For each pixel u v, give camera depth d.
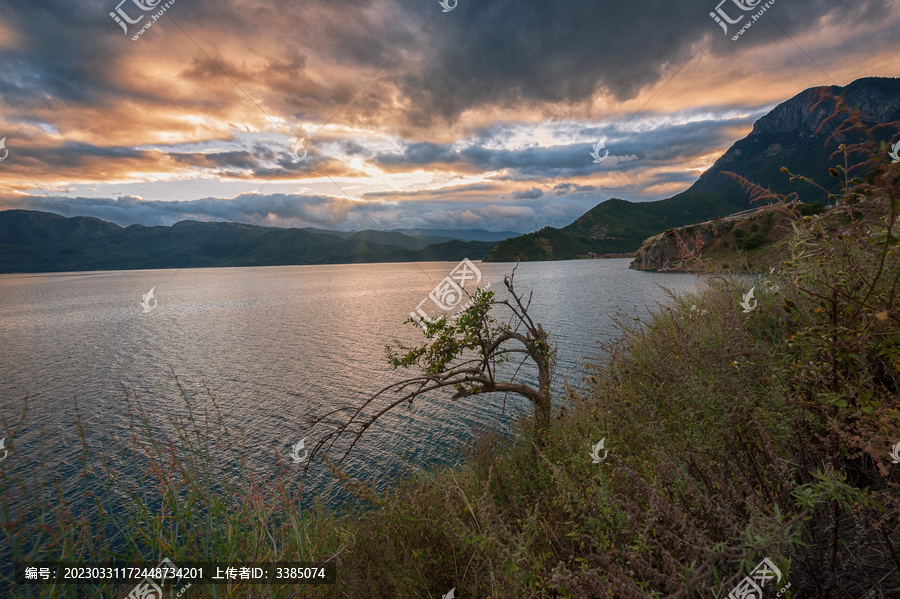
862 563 2.02
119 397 38.03
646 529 2.28
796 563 2.13
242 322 85.06
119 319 98.44
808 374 2.66
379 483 18.73
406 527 4.20
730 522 2.10
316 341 61.47
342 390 37.53
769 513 2.09
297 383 40.47
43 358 57.25
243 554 3.36
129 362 53.38
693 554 2.10
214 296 148.88
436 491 4.56
